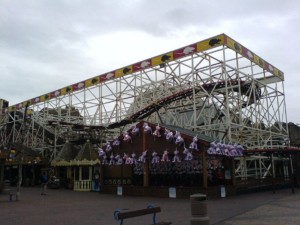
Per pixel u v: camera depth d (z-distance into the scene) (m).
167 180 27.47
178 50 36.88
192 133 27.47
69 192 31.78
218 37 33.19
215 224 12.59
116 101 45.25
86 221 13.88
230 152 25.22
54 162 38.91
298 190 30.64
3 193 30.03
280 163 39.56
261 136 38.44
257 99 39.84
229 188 24.97
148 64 39.94
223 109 38.03
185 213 15.81
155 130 26.58
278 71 43.00
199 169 26.27
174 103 43.62
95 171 34.34
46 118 51.81
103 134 43.66
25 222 13.73
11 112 59.16
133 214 10.12
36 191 32.94
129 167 30.02
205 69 35.75
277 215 14.52
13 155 32.62
